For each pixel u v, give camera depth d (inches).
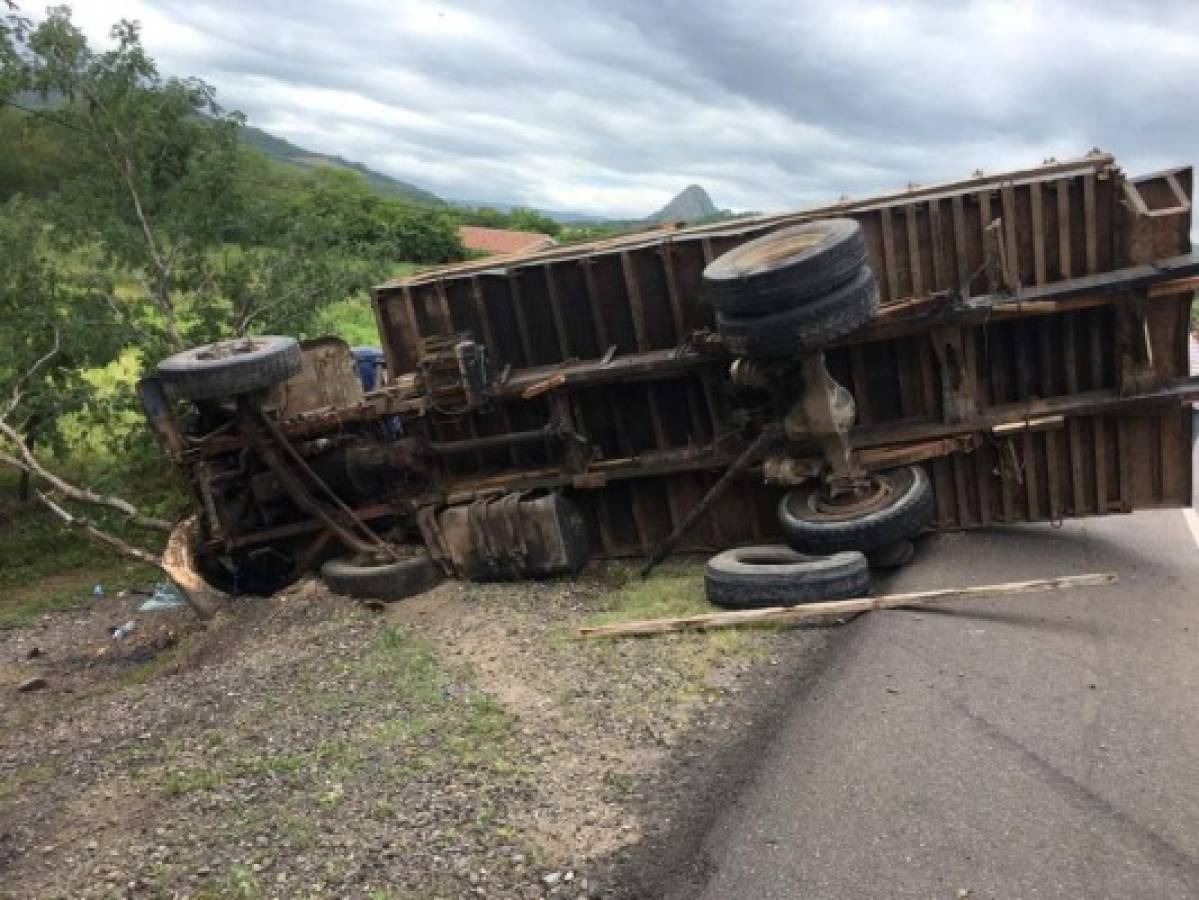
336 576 399.5
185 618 446.0
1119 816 191.2
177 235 593.0
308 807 225.1
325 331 622.2
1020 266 354.0
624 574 393.7
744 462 366.0
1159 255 339.9
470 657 309.9
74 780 264.4
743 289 319.3
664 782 218.2
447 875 193.2
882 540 335.9
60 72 567.8
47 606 504.7
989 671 255.3
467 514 391.9
